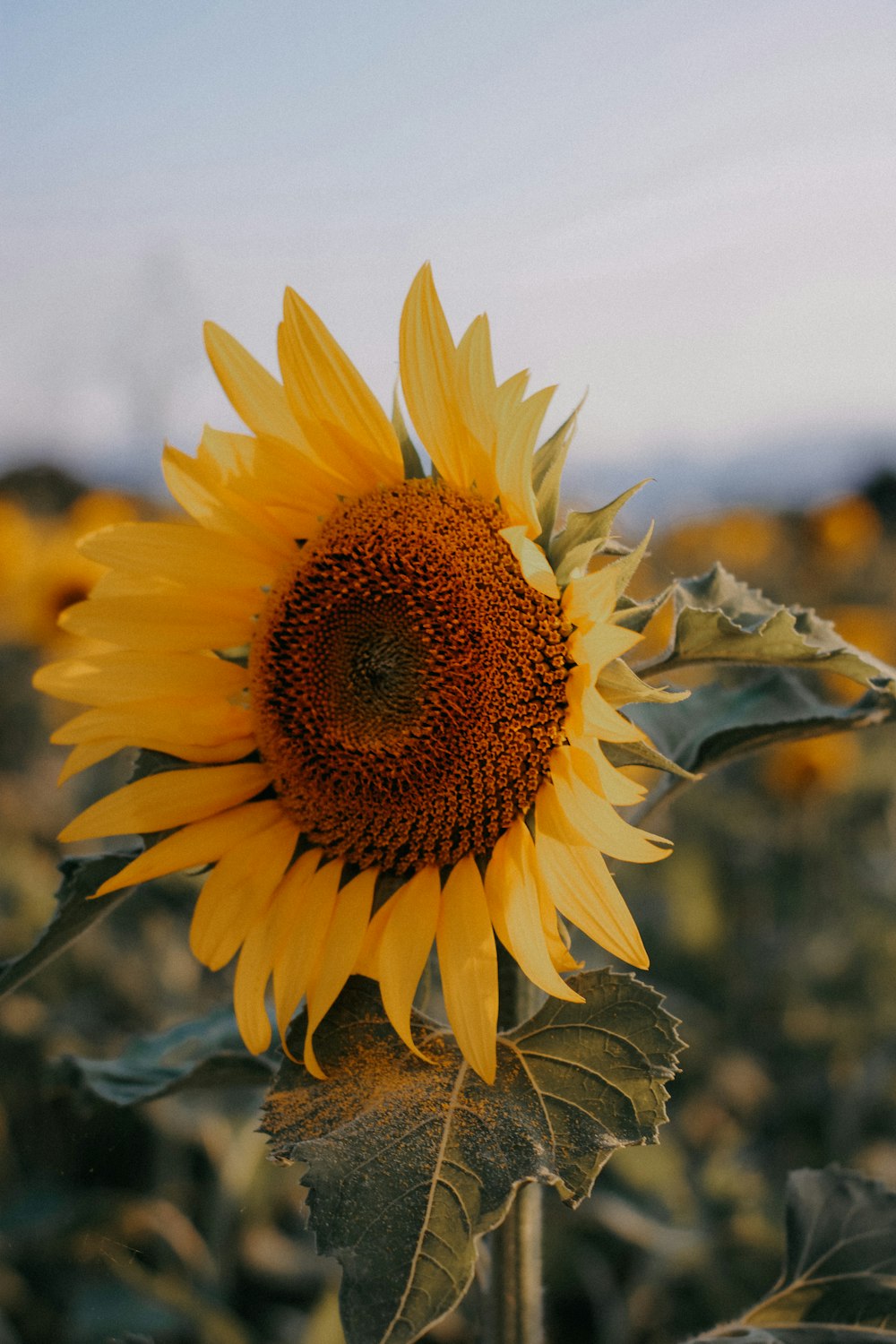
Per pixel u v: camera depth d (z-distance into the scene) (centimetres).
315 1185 35
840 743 136
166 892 111
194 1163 99
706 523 233
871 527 217
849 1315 47
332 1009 42
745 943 130
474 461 44
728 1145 98
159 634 47
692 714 53
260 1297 87
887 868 139
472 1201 35
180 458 47
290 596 46
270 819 46
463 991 41
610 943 40
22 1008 104
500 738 43
